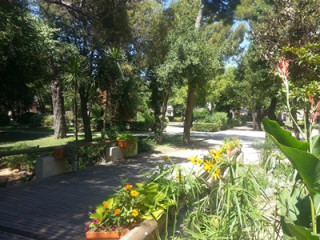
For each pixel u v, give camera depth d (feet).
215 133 77.15
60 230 12.63
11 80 34.24
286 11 24.59
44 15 37.35
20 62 32.48
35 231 12.49
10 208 15.14
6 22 28.25
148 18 42.93
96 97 44.01
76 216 14.25
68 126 80.64
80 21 38.34
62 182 20.71
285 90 9.48
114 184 20.57
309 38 23.43
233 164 9.92
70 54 36.83
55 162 23.16
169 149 41.52
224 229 8.00
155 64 44.32
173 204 9.77
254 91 43.14
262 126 6.93
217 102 102.73
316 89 11.81
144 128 77.05
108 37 39.22
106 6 35.70
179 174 10.62
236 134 73.56
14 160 29.04
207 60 41.24
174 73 40.22
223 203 8.71
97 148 30.48
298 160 5.88
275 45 24.93
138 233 8.26
